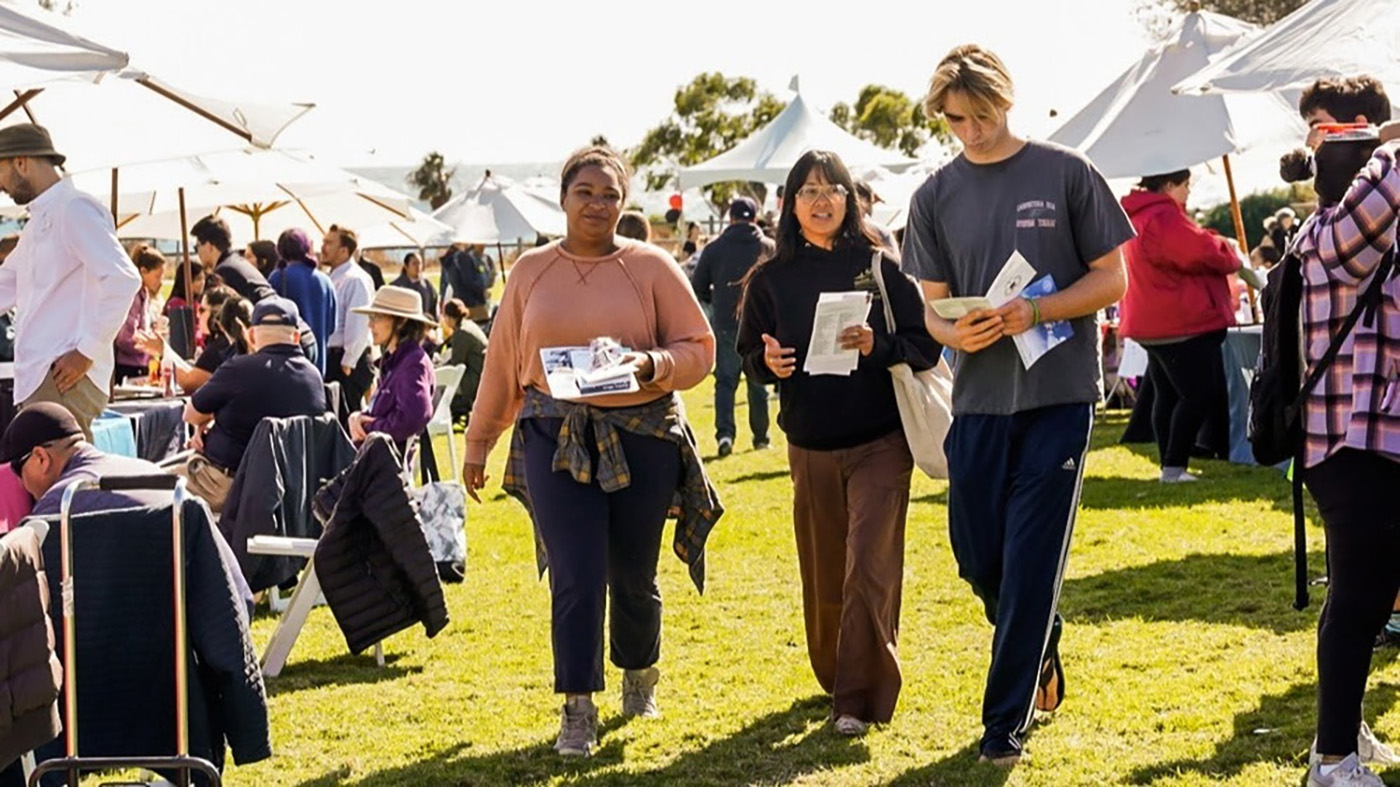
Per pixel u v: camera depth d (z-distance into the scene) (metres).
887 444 5.39
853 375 5.33
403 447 8.90
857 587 5.38
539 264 5.43
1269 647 6.18
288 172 11.71
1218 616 6.75
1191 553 8.15
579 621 5.27
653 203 58.34
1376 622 4.39
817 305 5.19
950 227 5.01
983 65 4.88
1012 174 4.91
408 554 6.32
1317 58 7.25
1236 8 27.72
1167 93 11.14
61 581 4.21
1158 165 10.71
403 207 17.23
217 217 13.38
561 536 5.29
